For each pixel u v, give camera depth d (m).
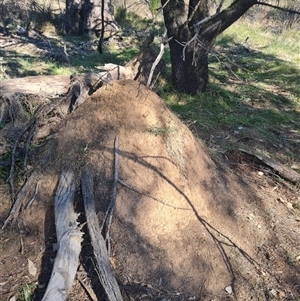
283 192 4.39
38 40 11.92
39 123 4.17
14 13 13.84
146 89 3.86
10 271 3.11
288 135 5.88
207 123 5.65
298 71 9.27
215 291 3.13
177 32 6.24
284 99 7.37
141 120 3.61
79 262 3.08
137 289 2.99
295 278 3.36
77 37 12.75
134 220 3.25
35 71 8.20
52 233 3.29
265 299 3.15
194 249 3.26
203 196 3.57
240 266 3.32
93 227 3.00
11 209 3.46
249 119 6.12
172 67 6.56
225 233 3.48
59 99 4.54
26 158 3.76
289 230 3.84
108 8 12.73
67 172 3.40
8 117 4.55
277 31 13.82
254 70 9.26
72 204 3.20
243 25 13.98
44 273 3.08
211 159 4.09
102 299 2.90
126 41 11.83
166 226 3.29
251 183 4.34
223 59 9.78
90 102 3.79
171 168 3.50
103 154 3.44
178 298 3.01
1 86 4.98
